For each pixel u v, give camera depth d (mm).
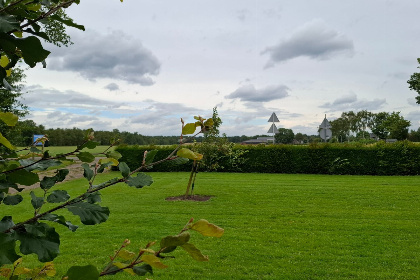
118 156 1047
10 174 888
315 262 5117
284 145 20422
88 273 667
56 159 959
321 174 19391
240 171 20500
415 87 32188
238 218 7902
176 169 20969
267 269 4859
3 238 656
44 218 879
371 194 11305
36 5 882
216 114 11836
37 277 1131
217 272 4773
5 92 10789
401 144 18844
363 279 4539
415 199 10344
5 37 652
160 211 8664
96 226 7086
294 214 8312
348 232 6699
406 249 5691
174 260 5172
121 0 1106
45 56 688
